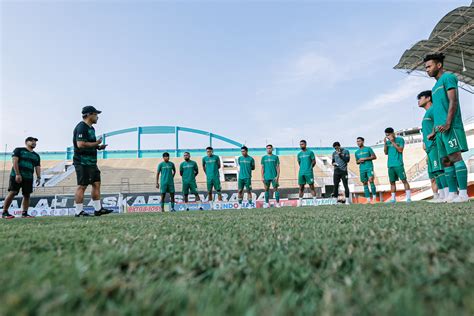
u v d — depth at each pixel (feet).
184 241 4.52
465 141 13.96
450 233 4.00
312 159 35.35
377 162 120.98
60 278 2.26
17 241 4.80
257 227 6.47
